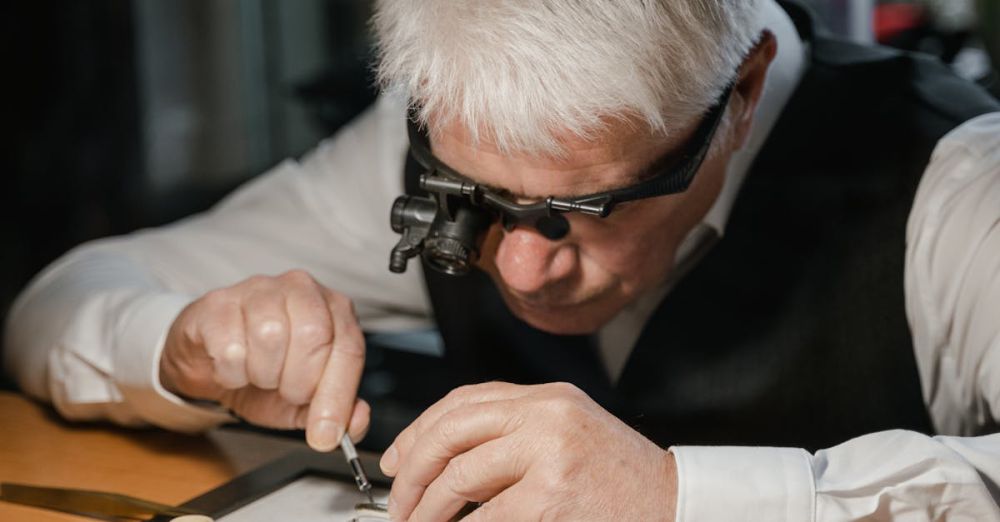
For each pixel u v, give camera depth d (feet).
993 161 4.83
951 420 5.22
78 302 5.65
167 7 11.71
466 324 6.11
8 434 5.36
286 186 7.00
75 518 4.34
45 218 11.58
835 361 5.31
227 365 4.56
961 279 4.75
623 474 3.56
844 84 5.37
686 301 5.51
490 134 3.87
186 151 12.09
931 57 5.60
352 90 9.39
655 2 3.69
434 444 3.71
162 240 6.67
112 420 5.41
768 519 3.58
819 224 5.26
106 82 11.55
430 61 3.83
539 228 4.21
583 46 3.64
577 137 3.84
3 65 11.12
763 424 5.50
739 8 4.04
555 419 3.60
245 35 12.09
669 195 4.19
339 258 6.79
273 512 4.23
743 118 4.60
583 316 4.79
